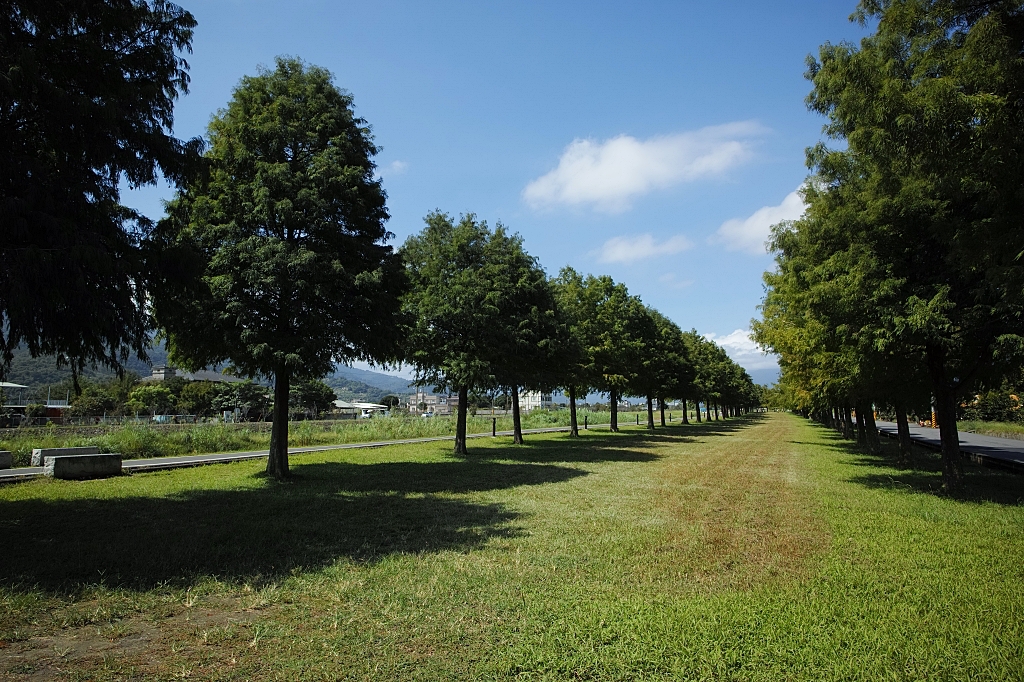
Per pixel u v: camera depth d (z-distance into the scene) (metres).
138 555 7.64
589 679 4.38
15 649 4.81
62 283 7.29
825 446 31.06
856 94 10.12
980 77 7.09
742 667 4.57
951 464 13.90
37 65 7.24
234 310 13.55
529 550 8.22
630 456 23.91
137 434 24.25
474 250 23.00
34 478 15.41
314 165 14.55
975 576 6.97
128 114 8.77
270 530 9.30
